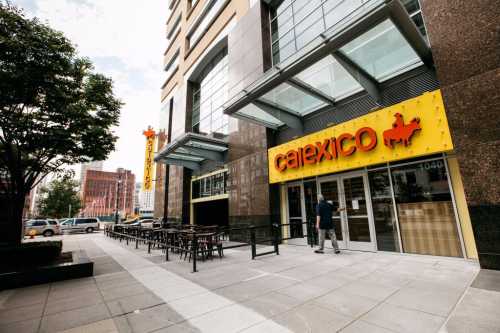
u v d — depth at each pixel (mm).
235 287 4840
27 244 6938
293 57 6789
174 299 4332
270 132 11570
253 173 11914
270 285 4859
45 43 6641
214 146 14375
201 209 19594
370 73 7648
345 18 5660
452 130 5590
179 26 25438
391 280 4793
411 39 5883
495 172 4945
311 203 9883
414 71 7281
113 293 4797
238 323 3311
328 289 4473
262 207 11188
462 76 5555
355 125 7945
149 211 74938
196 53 20078
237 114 10125
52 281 5734
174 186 20438
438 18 6051
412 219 7035
